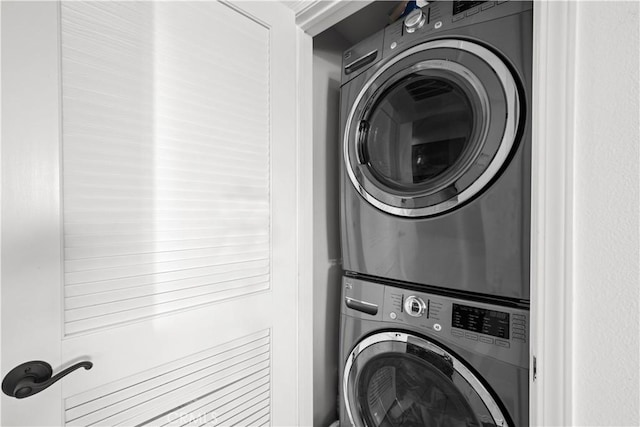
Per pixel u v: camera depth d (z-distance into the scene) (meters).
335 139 1.52
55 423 0.62
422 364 0.97
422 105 1.01
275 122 1.07
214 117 0.90
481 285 0.84
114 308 0.71
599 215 0.47
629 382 0.45
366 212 1.12
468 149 0.87
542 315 0.53
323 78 1.47
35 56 0.59
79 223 0.66
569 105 0.50
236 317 0.96
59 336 0.62
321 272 1.44
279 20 1.08
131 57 0.73
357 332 1.14
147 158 0.76
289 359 1.14
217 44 0.91
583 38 0.49
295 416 1.16
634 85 0.44
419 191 0.96
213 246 0.90
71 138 0.64
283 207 1.10
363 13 1.38
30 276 0.59
